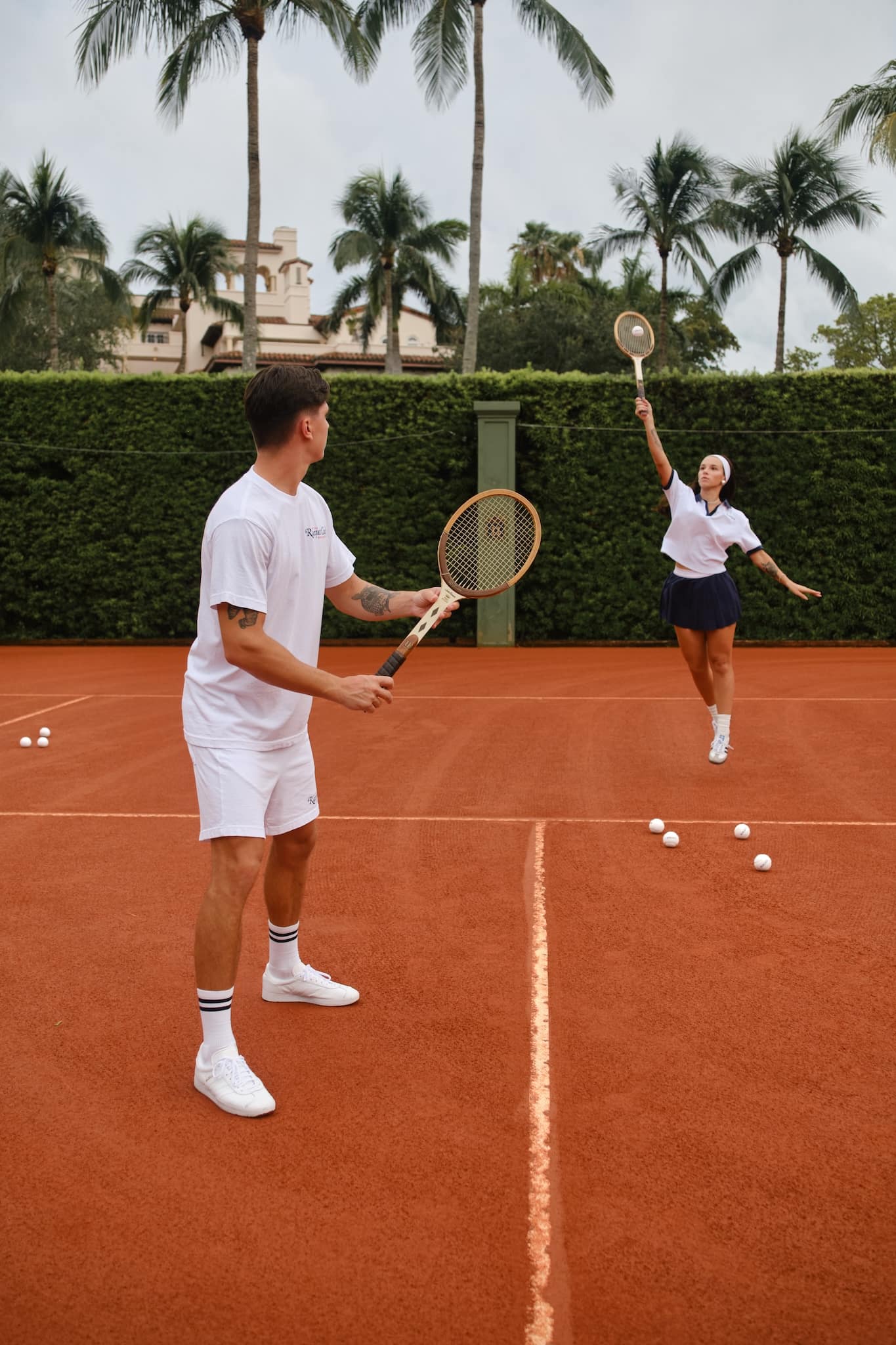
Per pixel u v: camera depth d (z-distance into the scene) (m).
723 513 7.14
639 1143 2.82
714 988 3.81
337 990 3.69
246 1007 3.69
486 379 16.84
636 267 40.38
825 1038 3.42
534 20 21.94
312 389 3.02
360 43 20.70
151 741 8.55
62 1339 2.13
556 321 35.97
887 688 11.55
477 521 3.95
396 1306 2.22
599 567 16.84
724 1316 2.19
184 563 17.30
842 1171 2.69
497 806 6.38
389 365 39.72
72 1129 2.92
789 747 8.18
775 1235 2.44
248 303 20.38
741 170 31.67
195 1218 2.52
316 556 3.18
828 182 31.69
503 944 4.23
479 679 12.47
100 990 3.84
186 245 42.53
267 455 3.04
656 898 4.75
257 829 3.05
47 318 39.25
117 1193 2.62
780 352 33.03
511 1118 2.95
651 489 16.75
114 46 19.80
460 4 21.89
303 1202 2.57
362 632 17.39
